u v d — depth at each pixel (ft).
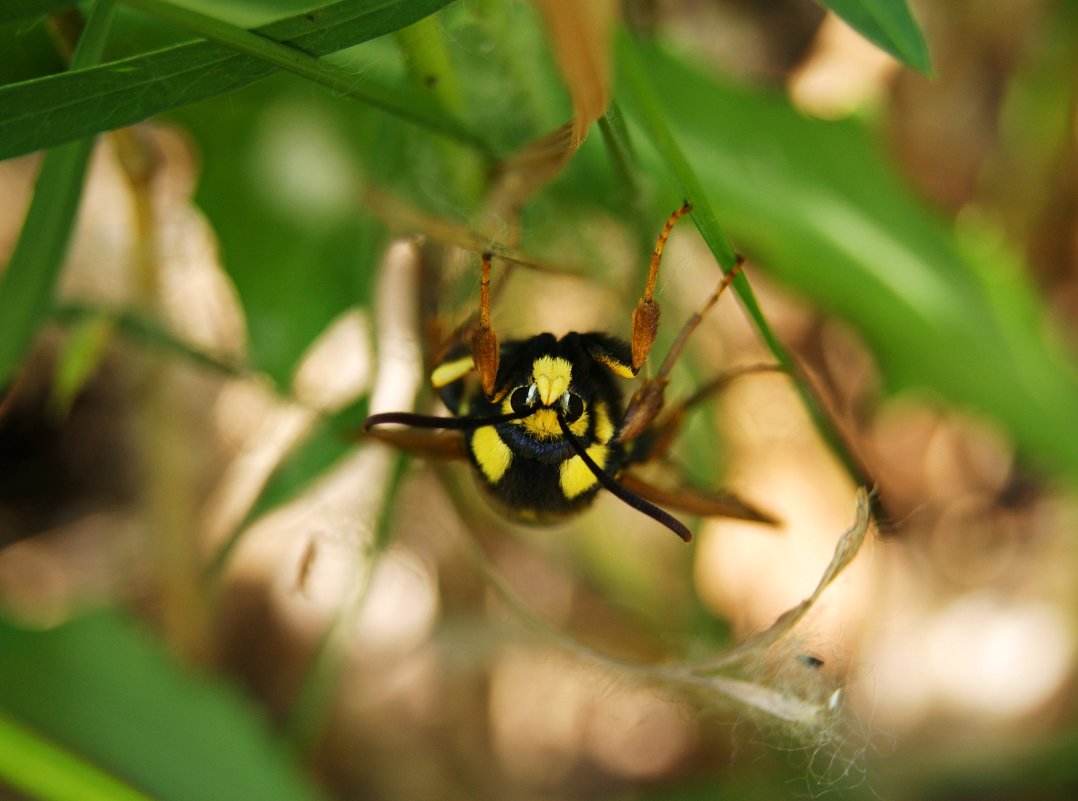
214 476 0.64
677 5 0.67
